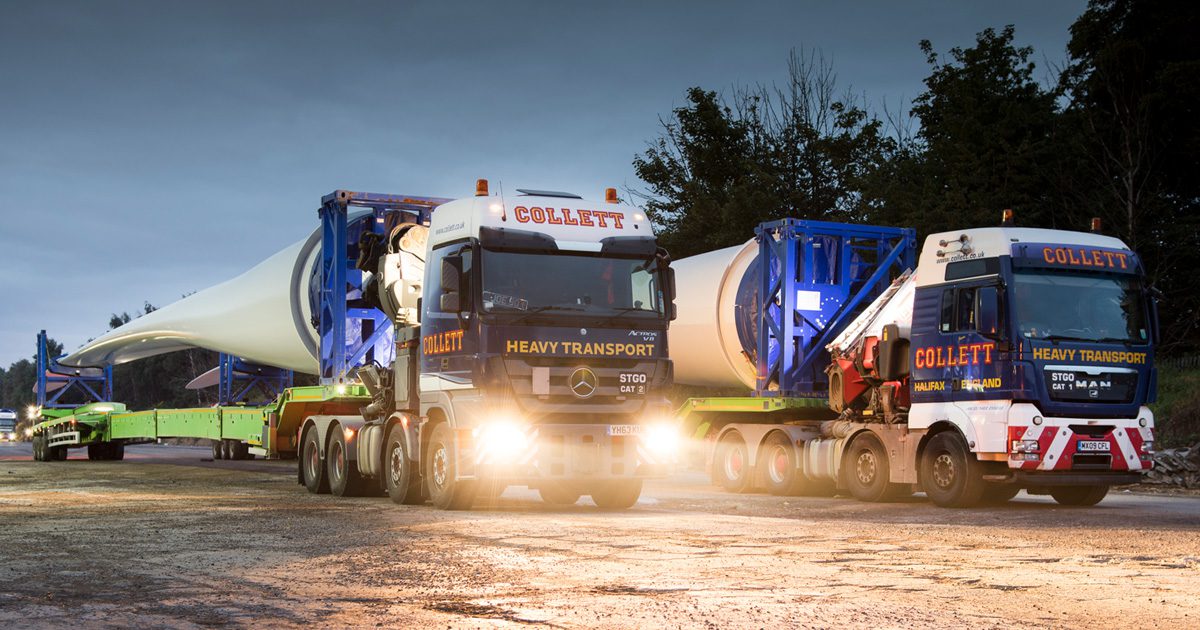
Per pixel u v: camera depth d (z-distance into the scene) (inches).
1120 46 1315.2
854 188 1595.7
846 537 474.9
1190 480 879.7
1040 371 631.8
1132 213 1267.2
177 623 282.2
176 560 396.2
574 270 606.2
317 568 374.6
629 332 609.9
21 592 328.5
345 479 727.1
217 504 656.4
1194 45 1354.6
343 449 731.4
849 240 866.8
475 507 640.4
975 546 444.8
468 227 603.5
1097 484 649.0
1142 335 663.8
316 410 820.6
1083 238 665.6
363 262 751.7
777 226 856.3
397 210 804.6
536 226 604.1
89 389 1514.5
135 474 1042.7
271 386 1253.1
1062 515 610.5
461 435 602.2
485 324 584.7
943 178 1476.4
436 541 452.1
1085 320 650.8
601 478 599.8
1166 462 905.5
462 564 383.2
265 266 968.9
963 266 666.2
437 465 629.3
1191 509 660.1
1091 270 656.4
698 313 932.0
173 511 603.5
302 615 292.0
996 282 642.8
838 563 389.7
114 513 589.6
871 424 724.7
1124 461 648.4
